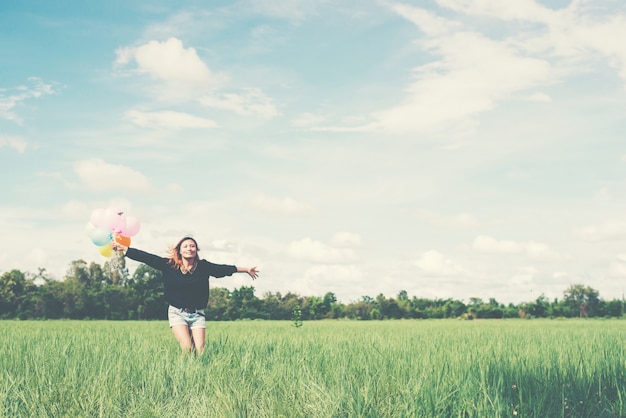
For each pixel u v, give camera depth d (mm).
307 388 5660
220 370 6734
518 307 113125
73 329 22688
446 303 122000
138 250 8734
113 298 99000
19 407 5117
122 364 7168
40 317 96812
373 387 5734
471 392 5375
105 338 13086
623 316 108625
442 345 11312
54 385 5742
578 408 5203
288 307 107812
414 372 6621
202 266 8805
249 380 6215
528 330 22797
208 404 5176
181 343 8516
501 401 5051
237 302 104562
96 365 7113
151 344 10695
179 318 8672
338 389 5496
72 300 97812
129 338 12492
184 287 8648
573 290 111000
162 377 6258
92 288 100312
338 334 17859
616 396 5703
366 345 10523
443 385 5699
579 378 6316
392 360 7738
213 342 9742
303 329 25281
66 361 7352
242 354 8414
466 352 8992
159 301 101188
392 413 5086
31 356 7992
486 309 113438
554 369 6750
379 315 115312
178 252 8664
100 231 8633
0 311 96562
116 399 5348
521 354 8672
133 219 8930
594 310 109562
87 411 4996
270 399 5246
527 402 5277
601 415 4945
